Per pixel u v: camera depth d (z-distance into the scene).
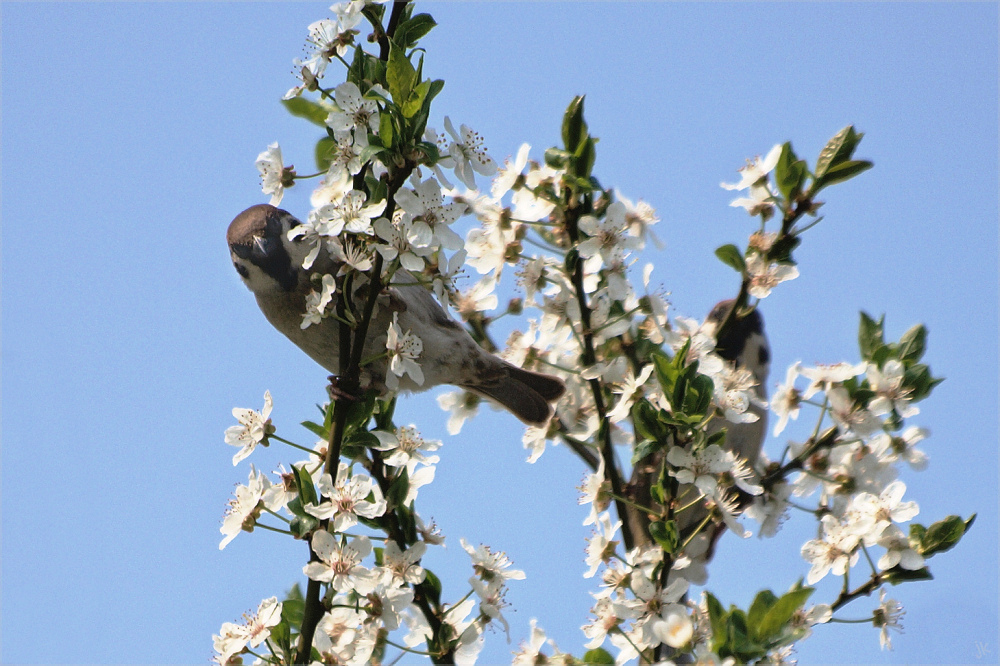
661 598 7.50
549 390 10.12
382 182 7.12
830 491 8.86
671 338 8.71
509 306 9.66
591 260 8.96
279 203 7.39
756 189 8.88
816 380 8.80
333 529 6.94
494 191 8.95
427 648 7.81
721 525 10.64
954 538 7.93
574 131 8.77
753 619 6.76
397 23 7.36
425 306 10.04
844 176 8.52
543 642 7.92
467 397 10.30
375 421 8.33
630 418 9.31
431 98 6.88
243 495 7.18
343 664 7.11
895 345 9.06
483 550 7.96
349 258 7.12
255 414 7.38
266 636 7.06
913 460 8.71
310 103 7.48
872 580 7.86
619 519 8.65
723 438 7.41
